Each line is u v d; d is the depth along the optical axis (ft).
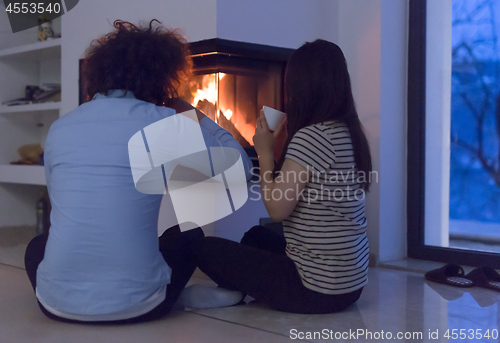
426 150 8.50
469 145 8.02
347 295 4.97
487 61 7.80
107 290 4.17
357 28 8.61
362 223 4.96
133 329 4.50
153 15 8.23
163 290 4.56
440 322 4.89
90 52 4.59
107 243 4.13
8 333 4.36
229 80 7.49
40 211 10.96
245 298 5.82
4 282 6.47
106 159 4.16
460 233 8.12
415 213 8.54
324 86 4.68
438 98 8.34
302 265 4.91
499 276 6.66
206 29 7.45
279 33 8.17
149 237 4.33
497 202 7.73
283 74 8.16
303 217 4.81
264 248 5.75
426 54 8.46
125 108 4.30
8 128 12.09
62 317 4.46
